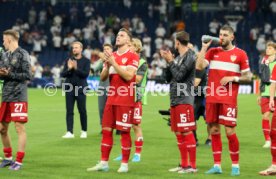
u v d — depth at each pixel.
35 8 89.94
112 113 23.41
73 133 35.44
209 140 30.81
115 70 23.06
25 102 23.83
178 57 23.55
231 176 22.83
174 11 88.94
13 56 23.64
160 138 33.34
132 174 23.03
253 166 25.08
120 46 23.55
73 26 87.44
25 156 27.00
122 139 23.45
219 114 23.11
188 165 23.69
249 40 85.50
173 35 81.56
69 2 92.12
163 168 24.41
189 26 88.25
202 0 93.38
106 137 23.55
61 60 80.88
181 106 23.41
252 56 81.88
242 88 68.75
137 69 24.97
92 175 22.69
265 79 30.34
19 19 85.56
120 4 91.12
